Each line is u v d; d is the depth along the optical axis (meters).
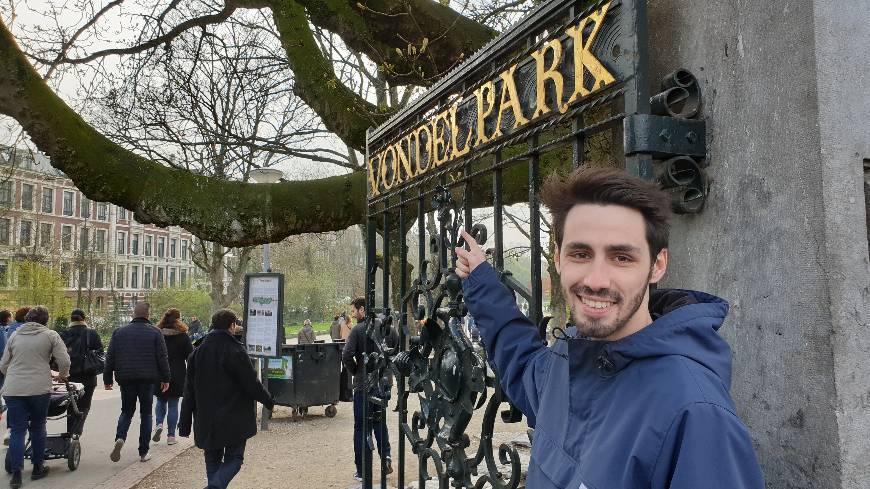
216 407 4.66
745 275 1.52
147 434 6.54
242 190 4.46
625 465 1.00
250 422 4.80
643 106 1.55
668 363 1.03
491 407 2.10
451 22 4.80
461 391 2.33
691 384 0.99
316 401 8.80
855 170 1.38
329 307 48.53
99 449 7.15
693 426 0.94
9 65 4.21
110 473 6.07
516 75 2.09
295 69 5.32
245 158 9.65
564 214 1.22
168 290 44.06
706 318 1.09
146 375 6.43
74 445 6.20
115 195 4.36
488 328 1.82
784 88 1.44
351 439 7.53
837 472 1.29
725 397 0.99
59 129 4.27
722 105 1.59
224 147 9.10
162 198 4.39
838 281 1.33
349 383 8.63
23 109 4.23
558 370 1.35
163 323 7.43
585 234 1.16
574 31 1.78
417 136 2.86
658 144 1.55
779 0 1.46
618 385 1.09
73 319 7.00
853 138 1.38
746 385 1.51
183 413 4.86
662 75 1.81
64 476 5.96
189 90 7.64
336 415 9.23
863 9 1.44
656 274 1.21
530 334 1.76
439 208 2.57
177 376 7.39
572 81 1.82
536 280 1.94
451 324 2.40
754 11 1.52
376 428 5.44
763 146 1.48
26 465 6.43
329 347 8.93
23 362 5.67
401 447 2.91
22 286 31.70
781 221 1.43
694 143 1.61
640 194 1.14
